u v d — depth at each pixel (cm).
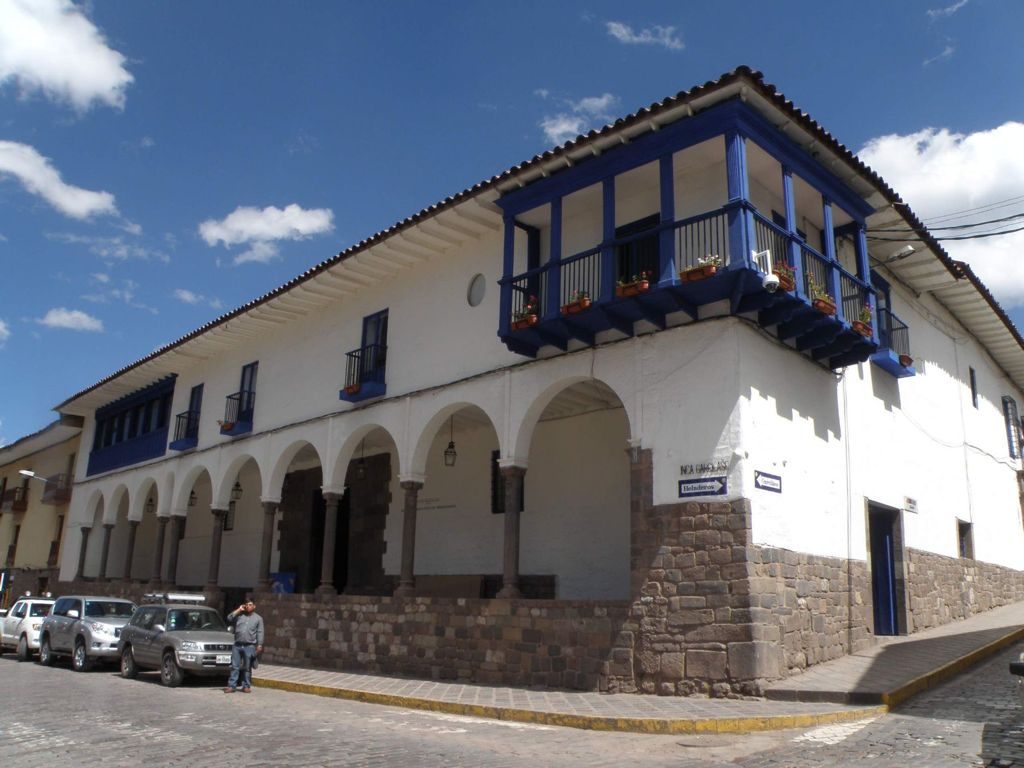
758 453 1135
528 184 1379
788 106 1155
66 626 1811
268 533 1908
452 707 1098
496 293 1504
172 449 2359
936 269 1648
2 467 4088
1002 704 909
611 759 771
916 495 1616
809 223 1392
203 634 1463
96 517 2898
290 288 1828
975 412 2034
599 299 1225
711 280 1120
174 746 838
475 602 1341
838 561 1284
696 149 1209
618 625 1149
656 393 1201
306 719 1037
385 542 2041
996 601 1938
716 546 1095
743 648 1045
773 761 739
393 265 1708
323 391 1861
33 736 903
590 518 1596
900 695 968
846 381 1415
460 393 1506
